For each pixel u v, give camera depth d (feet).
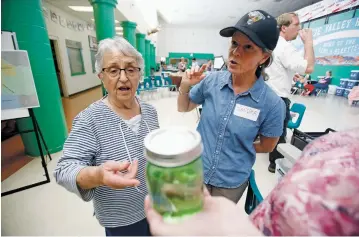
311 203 0.81
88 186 2.28
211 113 3.69
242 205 5.98
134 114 3.50
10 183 7.52
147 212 1.17
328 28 26.20
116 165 1.96
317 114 16.80
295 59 5.97
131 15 21.31
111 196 3.02
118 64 3.07
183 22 49.16
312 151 1.05
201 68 3.99
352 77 23.45
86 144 2.82
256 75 3.46
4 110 6.75
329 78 26.81
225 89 3.63
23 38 8.05
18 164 8.77
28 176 7.95
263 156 9.51
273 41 2.93
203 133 3.83
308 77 28.04
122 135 3.09
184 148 1.01
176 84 26.91
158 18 47.09
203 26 54.65
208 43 58.65
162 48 59.06
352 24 22.88
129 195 3.08
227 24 50.21
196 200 1.08
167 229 1.03
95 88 32.63
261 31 2.78
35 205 6.36
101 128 2.99
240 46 3.02
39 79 8.75
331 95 26.12
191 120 15.39
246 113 3.38
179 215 1.06
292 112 10.25
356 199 0.76
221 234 0.99
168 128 1.31
